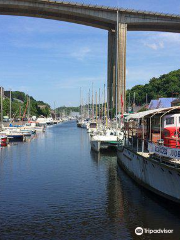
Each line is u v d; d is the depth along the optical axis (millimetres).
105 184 21641
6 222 14398
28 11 109188
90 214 15328
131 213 15273
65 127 115938
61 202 17406
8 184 21984
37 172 26469
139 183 20516
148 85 164000
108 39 122375
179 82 144125
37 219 14742
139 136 25203
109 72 119875
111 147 39344
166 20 116312
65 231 13242
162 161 15672
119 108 85562
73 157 35594
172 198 15047
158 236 12539
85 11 109500
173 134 17125
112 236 12648
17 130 66812
